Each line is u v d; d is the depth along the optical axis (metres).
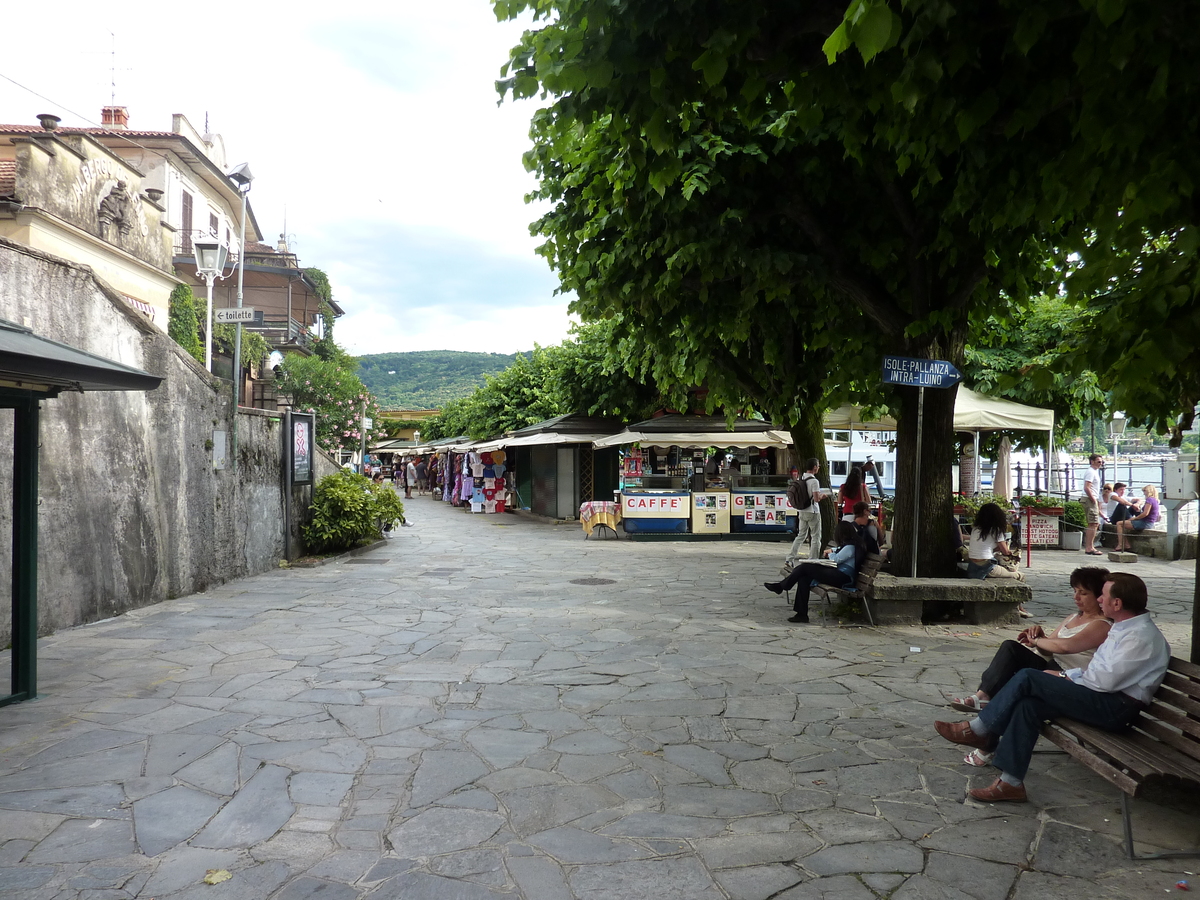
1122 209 4.14
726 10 3.98
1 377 4.70
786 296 8.96
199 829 3.53
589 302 9.69
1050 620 8.44
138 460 8.79
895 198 7.59
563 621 8.26
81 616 7.78
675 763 4.34
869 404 11.02
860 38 2.99
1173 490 8.62
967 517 13.11
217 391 10.57
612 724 4.98
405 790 3.96
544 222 9.70
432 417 58.94
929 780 4.12
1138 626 3.84
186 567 9.72
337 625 7.98
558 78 4.25
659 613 8.74
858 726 4.95
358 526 14.11
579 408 22.67
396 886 3.06
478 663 6.48
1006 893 3.02
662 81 4.24
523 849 3.36
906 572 8.70
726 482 18.89
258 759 4.35
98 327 8.20
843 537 8.29
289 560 12.80
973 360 16.02
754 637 7.48
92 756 4.36
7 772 4.13
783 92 5.02
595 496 22.91
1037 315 16.05
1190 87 3.46
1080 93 4.09
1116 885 3.08
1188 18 3.19
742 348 12.01
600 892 3.02
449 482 34.53
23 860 3.23
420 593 10.09
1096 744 3.55
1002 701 3.95
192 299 22.48
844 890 3.04
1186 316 3.36
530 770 4.23
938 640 7.35
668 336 10.59
